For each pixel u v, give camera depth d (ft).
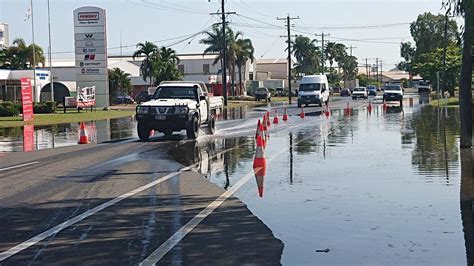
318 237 30.58
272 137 87.25
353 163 57.67
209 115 94.89
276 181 47.65
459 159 58.95
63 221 34.53
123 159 63.72
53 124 136.46
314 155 64.54
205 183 47.21
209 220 34.40
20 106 170.19
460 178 47.83
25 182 48.67
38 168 57.26
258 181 47.78
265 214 35.86
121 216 35.68
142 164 59.31
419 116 133.90
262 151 56.39
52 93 228.02
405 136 85.20
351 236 30.71
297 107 207.62
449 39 281.74
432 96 282.77
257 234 31.22
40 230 32.45
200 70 388.78
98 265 26.14
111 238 30.63
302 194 42.04
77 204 39.42
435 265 25.79
